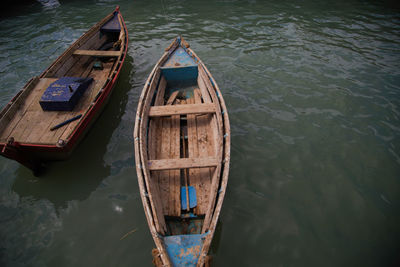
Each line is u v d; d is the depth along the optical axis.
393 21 13.66
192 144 6.54
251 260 4.87
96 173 6.55
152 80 7.80
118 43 10.54
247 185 6.14
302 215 5.56
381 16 14.30
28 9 18.11
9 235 5.35
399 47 11.33
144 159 5.36
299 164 6.62
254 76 9.96
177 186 5.59
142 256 4.99
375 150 6.94
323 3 16.44
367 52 11.13
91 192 6.12
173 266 3.71
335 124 7.76
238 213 5.59
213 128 6.75
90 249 5.11
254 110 8.35
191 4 17.20
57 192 6.15
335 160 6.70
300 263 4.82
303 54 11.20
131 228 5.43
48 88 7.06
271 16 14.91
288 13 15.20
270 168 6.53
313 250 5.00
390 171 6.41
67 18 16.33
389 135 7.36
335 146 7.08
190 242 4.00
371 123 7.76
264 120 7.97
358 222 5.43
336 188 6.06
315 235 5.22
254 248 5.04
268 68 10.39
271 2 16.86
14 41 13.64
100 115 7.94
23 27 15.30
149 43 12.64
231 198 5.87
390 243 5.07
